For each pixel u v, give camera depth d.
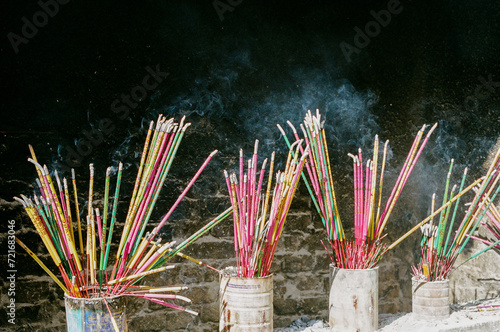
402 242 3.70
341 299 2.30
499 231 2.80
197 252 3.22
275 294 3.38
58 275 2.92
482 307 2.70
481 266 3.26
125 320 1.98
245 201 2.14
